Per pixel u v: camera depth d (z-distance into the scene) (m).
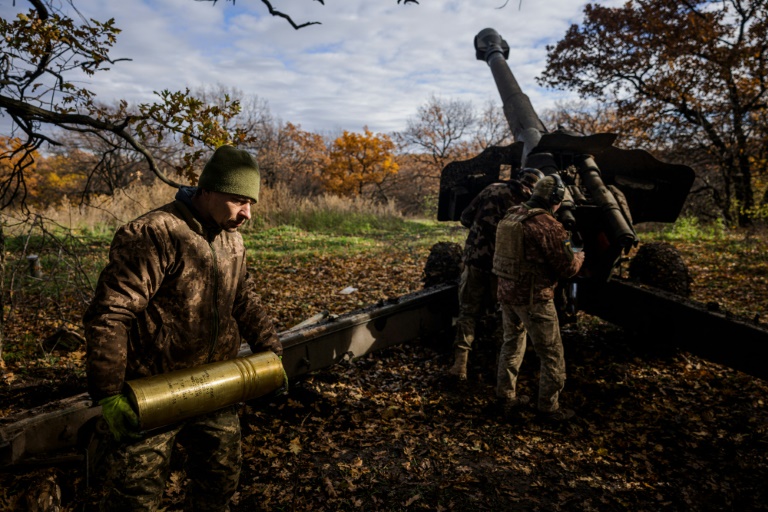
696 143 19.44
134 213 13.39
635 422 3.62
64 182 24.83
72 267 5.49
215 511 2.06
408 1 3.46
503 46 8.07
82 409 2.35
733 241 12.58
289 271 9.41
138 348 1.78
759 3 17.47
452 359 4.71
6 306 6.28
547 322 3.50
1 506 2.04
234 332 2.02
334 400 3.81
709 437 3.42
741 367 3.71
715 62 18.22
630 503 2.74
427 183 46.25
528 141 5.76
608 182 5.25
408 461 3.09
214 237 1.88
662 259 4.78
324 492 2.78
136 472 1.77
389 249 12.24
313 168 42.81
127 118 3.73
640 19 19.34
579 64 20.64
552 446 3.29
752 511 2.68
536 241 3.44
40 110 3.71
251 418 3.50
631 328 4.52
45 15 3.66
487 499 2.76
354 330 3.97
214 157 1.81
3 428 2.16
